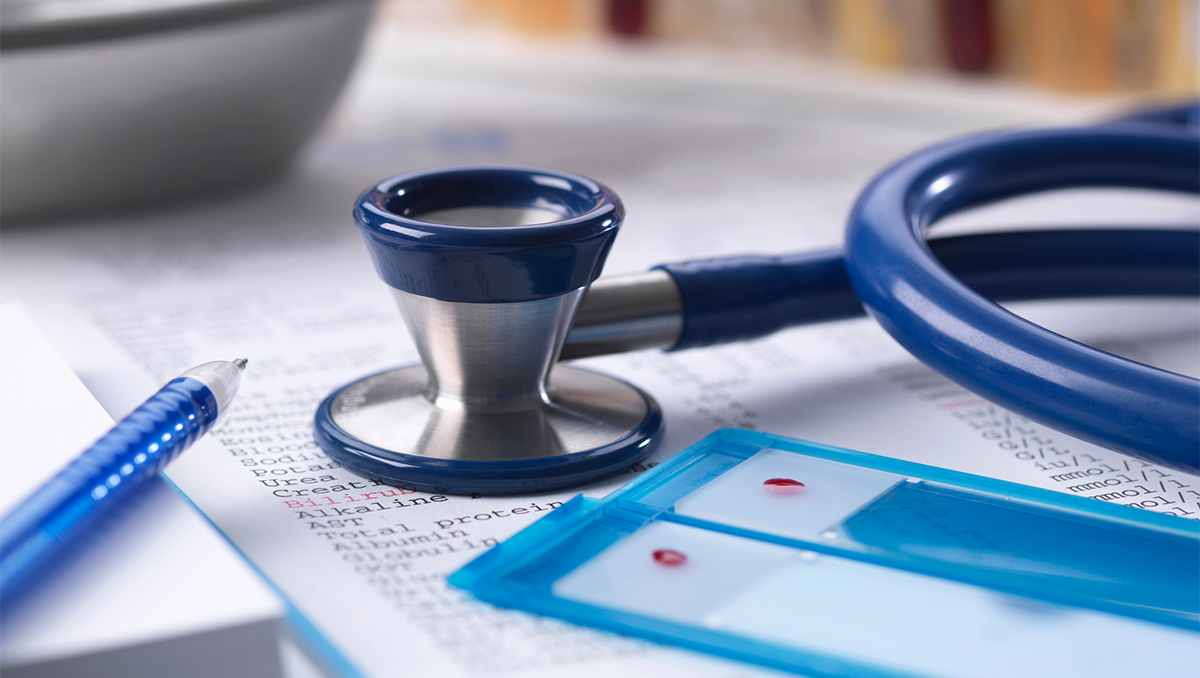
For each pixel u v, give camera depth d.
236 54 0.73
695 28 1.19
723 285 0.49
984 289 0.53
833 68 1.13
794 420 0.48
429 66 1.27
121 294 0.64
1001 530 0.37
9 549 0.30
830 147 0.98
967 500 0.39
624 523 0.38
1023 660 0.30
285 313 0.61
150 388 0.50
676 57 1.19
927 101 1.03
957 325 0.41
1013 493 0.40
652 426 0.44
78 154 0.73
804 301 0.51
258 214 0.79
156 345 0.56
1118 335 0.58
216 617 0.29
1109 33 0.99
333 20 0.77
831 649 0.31
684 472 0.41
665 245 0.72
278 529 0.38
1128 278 0.55
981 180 0.56
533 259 0.39
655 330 0.48
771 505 0.39
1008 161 0.57
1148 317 0.60
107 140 0.73
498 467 0.40
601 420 0.44
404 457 0.41
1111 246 0.54
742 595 0.33
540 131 1.03
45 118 0.69
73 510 0.32
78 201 0.76
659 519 0.38
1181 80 0.98
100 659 0.28
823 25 1.13
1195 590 0.34
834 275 0.51
